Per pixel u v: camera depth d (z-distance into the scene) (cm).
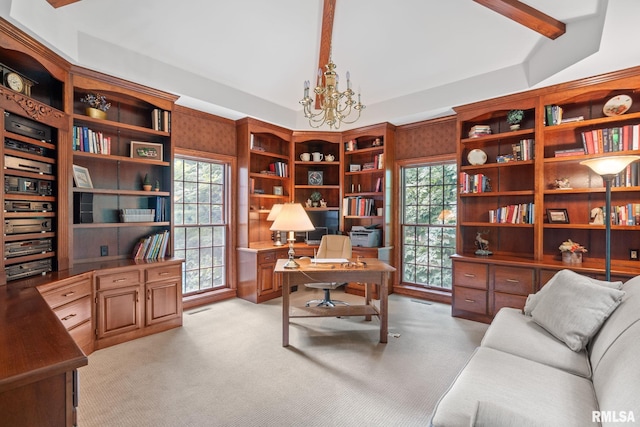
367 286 362
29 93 256
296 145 540
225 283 460
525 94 342
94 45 286
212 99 384
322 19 319
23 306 178
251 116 436
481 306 357
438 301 438
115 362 260
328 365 257
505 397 134
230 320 362
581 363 167
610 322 169
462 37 320
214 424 185
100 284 282
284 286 297
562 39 284
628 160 241
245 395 214
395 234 484
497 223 364
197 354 276
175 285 339
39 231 256
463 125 404
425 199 466
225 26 314
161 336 314
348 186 521
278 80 416
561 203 345
